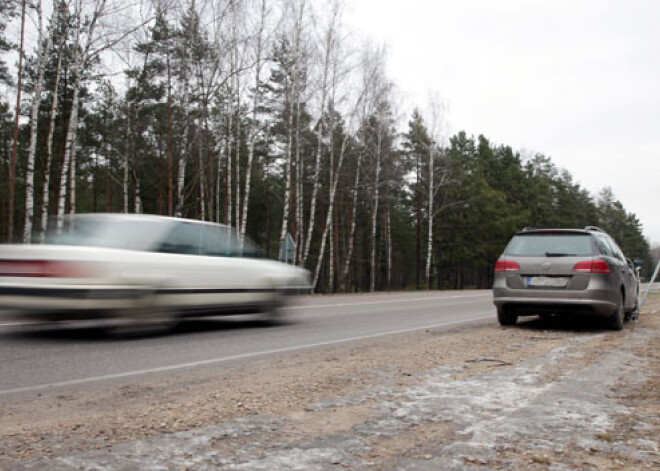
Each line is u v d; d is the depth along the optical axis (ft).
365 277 195.52
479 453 10.54
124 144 94.73
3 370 18.31
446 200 170.91
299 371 18.62
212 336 27.50
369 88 106.42
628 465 9.91
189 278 27.12
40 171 107.24
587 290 27.66
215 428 12.06
